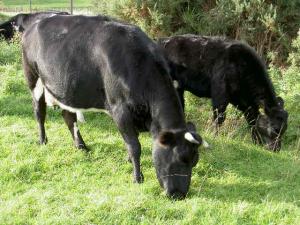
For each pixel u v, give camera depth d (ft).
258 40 28.96
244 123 20.54
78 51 15.40
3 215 12.99
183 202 13.89
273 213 13.56
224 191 14.88
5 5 66.28
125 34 14.94
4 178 15.07
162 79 14.39
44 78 16.48
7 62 26.68
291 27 29.14
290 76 23.76
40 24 16.65
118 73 14.57
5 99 21.85
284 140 19.81
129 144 15.05
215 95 19.89
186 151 13.44
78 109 16.17
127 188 14.70
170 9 29.09
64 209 13.37
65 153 16.83
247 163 17.13
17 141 17.58
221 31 29.17
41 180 15.20
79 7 59.93
